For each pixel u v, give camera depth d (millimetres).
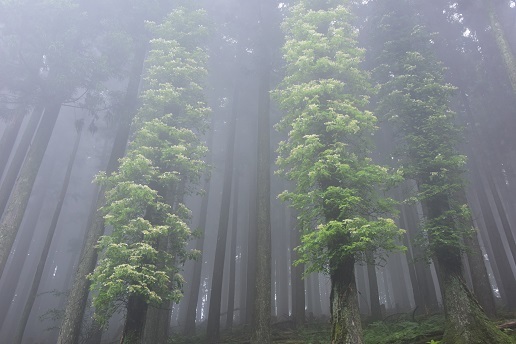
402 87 13977
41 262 18516
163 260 10477
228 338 16672
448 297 9992
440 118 12297
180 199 14211
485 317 9391
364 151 11484
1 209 16859
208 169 12961
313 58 11516
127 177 11109
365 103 11461
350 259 9250
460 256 10578
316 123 10938
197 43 15336
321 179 10188
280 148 11609
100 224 13414
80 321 12016
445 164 11555
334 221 8641
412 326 11492
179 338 16812
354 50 12094
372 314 16109
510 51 14039
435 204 11523
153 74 13414
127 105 16297
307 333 14359
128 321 9531
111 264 9391
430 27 20922
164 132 12492
